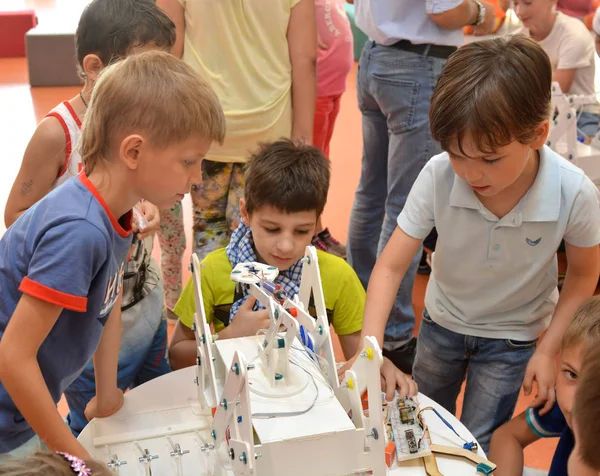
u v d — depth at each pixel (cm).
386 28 218
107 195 109
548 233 146
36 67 566
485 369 166
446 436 133
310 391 112
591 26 292
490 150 122
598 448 75
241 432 102
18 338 103
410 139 225
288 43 217
